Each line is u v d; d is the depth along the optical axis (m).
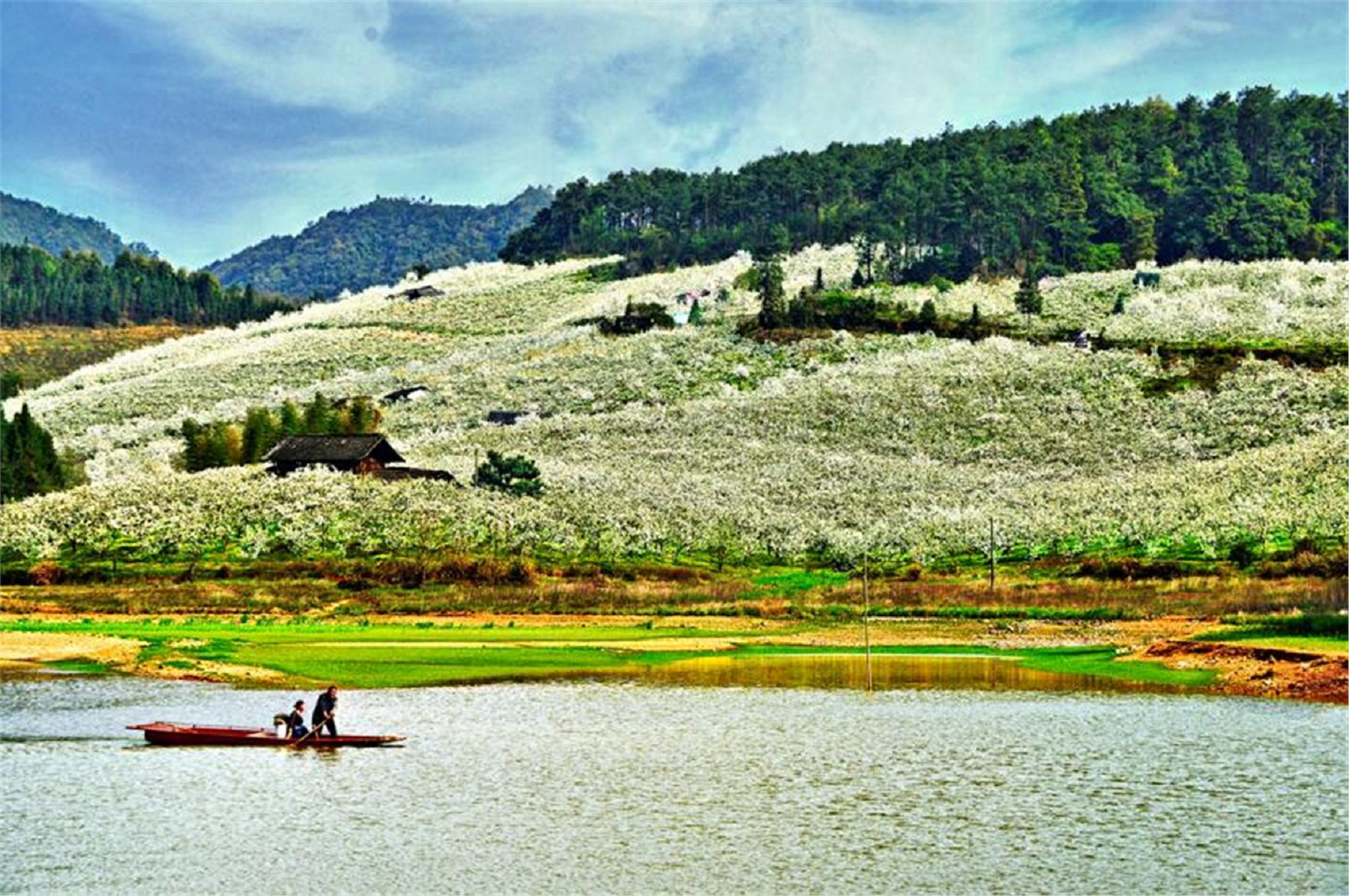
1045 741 50.81
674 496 157.00
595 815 39.69
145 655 72.69
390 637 85.00
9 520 134.38
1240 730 52.84
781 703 60.31
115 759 47.34
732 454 185.62
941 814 40.09
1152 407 198.88
